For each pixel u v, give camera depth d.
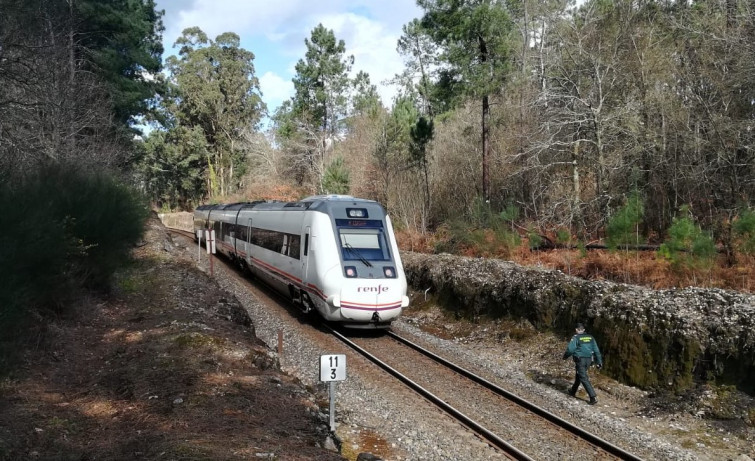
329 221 14.67
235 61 58.38
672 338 10.96
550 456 8.11
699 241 12.98
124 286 14.85
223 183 57.44
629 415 10.30
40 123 19.30
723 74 16.86
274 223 18.64
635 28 21.27
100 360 9.29
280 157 50.53
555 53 23.36
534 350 13.89
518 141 24.03
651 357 11.23
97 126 23.73
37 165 13.70
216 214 30.62
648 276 14.27
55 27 20.47
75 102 21.50
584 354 10.89
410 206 28.16
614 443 8.73
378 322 14.12
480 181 26.67
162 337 10.12
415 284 20.56
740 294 11.10
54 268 10.25
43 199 10.95
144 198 18.55
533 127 22.72
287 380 9.23
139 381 7.96
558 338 13.79
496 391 10.74
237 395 7.65
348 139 45.69
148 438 5.98
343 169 32.00
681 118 18.62
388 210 29.09
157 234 24.17
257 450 5.81
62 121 20.41
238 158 57.69
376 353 13.07
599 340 12.50
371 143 33.94
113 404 7.21
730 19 16.83
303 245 15.39
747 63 15.59
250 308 17.28
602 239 19.44
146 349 9.52
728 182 17.31
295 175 49.78
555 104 21.67
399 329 15.91
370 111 37.41
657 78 20.17
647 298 12.08
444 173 28.45
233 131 58.94
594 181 22.34
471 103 28.86
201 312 12.85
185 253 27.92
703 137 18.48
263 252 19.78
